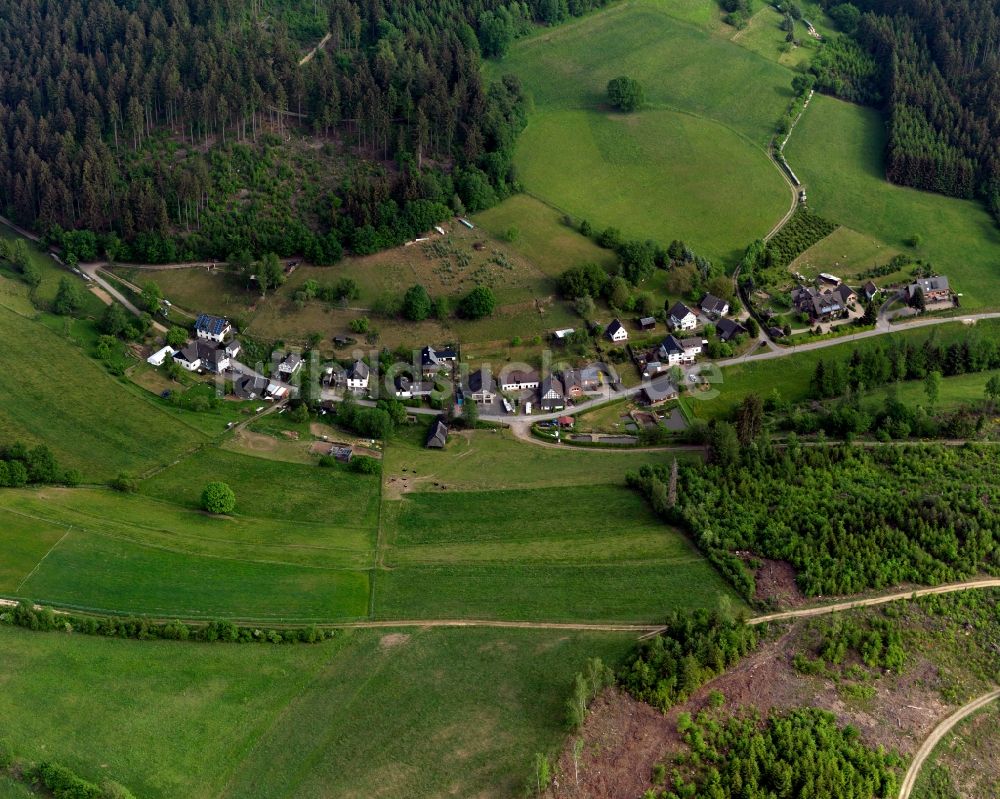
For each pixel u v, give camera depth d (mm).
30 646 164250
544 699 160250
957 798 151500
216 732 153875
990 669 169875
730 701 160875
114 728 152750
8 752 145000
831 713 159625
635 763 150500
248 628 171625
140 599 176000
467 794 146000
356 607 179500
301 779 148000
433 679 164250
